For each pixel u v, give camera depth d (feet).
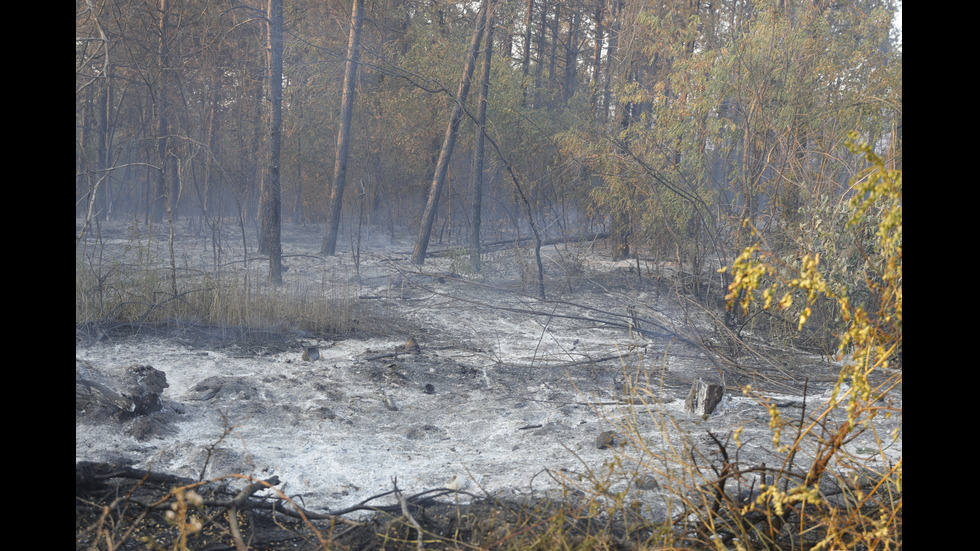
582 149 45.09
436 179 51.96
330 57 66.44
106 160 71.10
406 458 15.31
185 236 62.44
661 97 40.75
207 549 10.17
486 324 33.04
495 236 68.80
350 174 77.10
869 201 7.78
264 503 11.45
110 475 11.49
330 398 19.57
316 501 12.66
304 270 46.19
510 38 74.49
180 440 15.26
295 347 25.77
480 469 14.60
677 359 26.27
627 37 48.19
